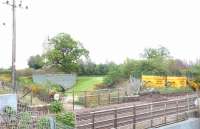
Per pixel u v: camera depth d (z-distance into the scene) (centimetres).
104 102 3216
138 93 4000
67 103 3172
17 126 1641
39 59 7094
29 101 2802
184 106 2702
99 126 1941
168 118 2375
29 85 3566
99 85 5316
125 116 2216
